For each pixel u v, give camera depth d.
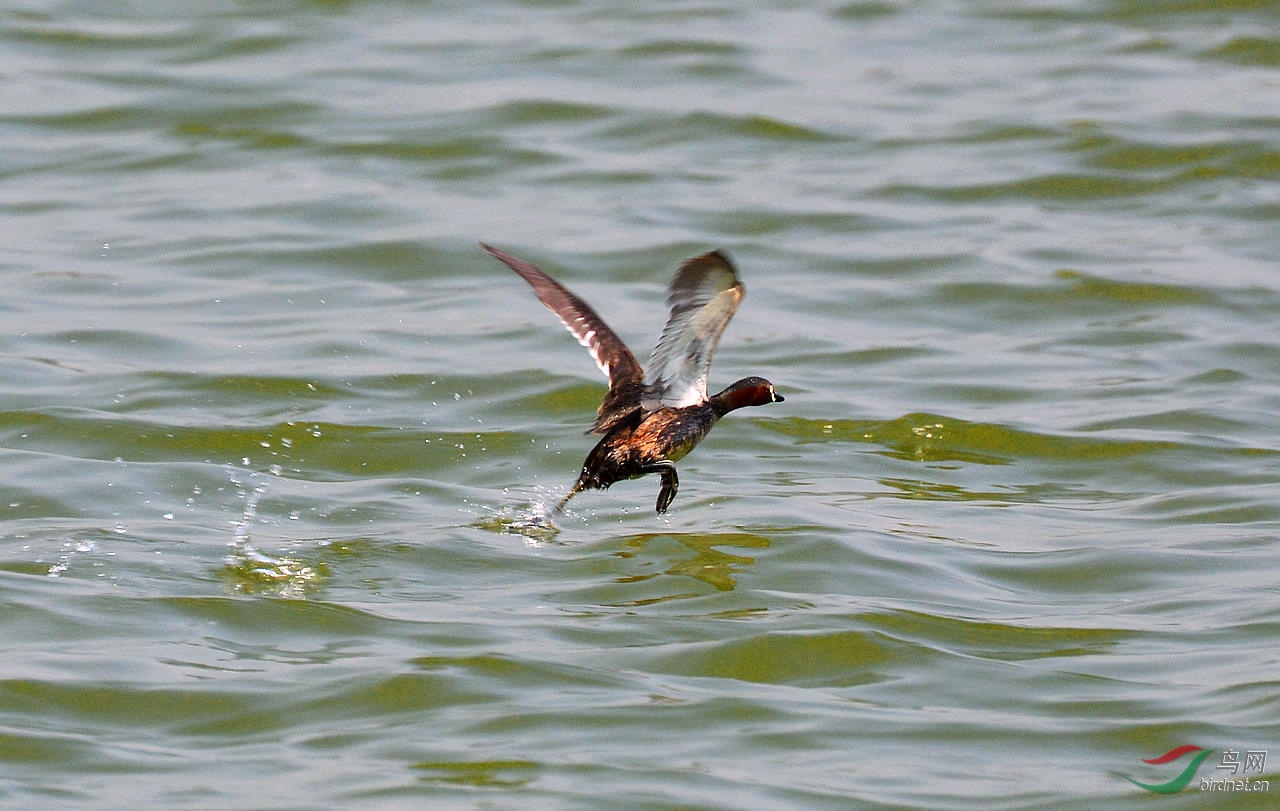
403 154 22.92
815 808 8.52
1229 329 18.05
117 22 27.28
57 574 11.58
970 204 21.69
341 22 27.58
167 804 8.49
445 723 9.44
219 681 9.98
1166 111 24.11
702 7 28.58
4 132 23.14
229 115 23.98
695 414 11.16
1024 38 27.20
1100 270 19.55
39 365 16.34
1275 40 26.44
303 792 8.64
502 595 11.49
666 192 21.94
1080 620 11.21
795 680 10.19
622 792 8.62
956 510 13.58
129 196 21.48
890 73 25.89
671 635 10.71
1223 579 11.92
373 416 15.58
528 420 15.65
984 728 9.53
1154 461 14.71
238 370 16.42
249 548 12.27
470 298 18.86
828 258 20.08
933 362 17.30
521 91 24.84
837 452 15.02
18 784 8.68
